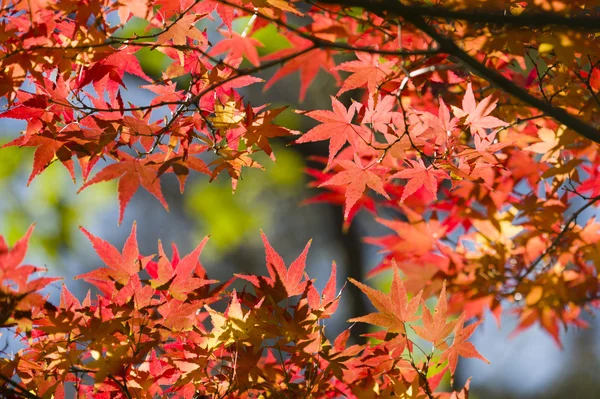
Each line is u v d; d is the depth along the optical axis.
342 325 4.66
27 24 2.36
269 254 2.38
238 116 2.41
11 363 2.34
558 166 2.52
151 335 2.36
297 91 5.10
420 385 2.38
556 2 2.36
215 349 2.38
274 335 2.36
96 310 2.36
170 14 2.41
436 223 2.62
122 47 2.41
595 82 2.47
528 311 2.69
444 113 2.40
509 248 2.61
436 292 2.62
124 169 2.39
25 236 2.30
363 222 5.09
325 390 2.40
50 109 2.40
